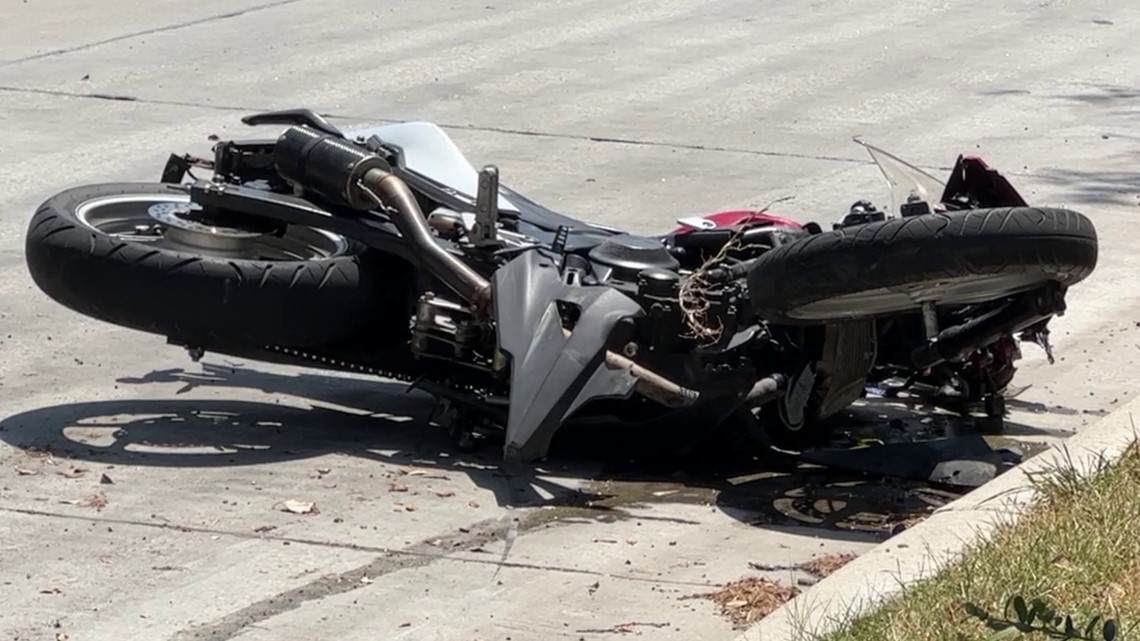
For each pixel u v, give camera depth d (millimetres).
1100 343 9492
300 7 20016
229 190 7895
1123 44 18500
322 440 7711
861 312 6980
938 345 7117
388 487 7094
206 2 20312
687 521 6832
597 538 6602
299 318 7441
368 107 15016
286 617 5777
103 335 9266
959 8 20484
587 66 16953
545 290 7102
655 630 5684
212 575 6117
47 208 7824
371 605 5891
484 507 6910
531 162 13289
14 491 6891
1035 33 19000
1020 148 14000
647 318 7090
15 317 9477
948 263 6430
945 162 13445
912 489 7266
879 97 15797
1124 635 5066
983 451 7492
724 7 20359
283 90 15617
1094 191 12734
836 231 6664
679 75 16625
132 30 18469
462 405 7586
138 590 5973
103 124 14203
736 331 7203
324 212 7730
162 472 7180
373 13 19688
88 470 7172
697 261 7801
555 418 6723
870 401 8422
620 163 13312
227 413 8070
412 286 7676
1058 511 6156
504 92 15742
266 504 6840
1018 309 6934
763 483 7336
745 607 5863
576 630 5688
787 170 13164
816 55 17656
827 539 6648
